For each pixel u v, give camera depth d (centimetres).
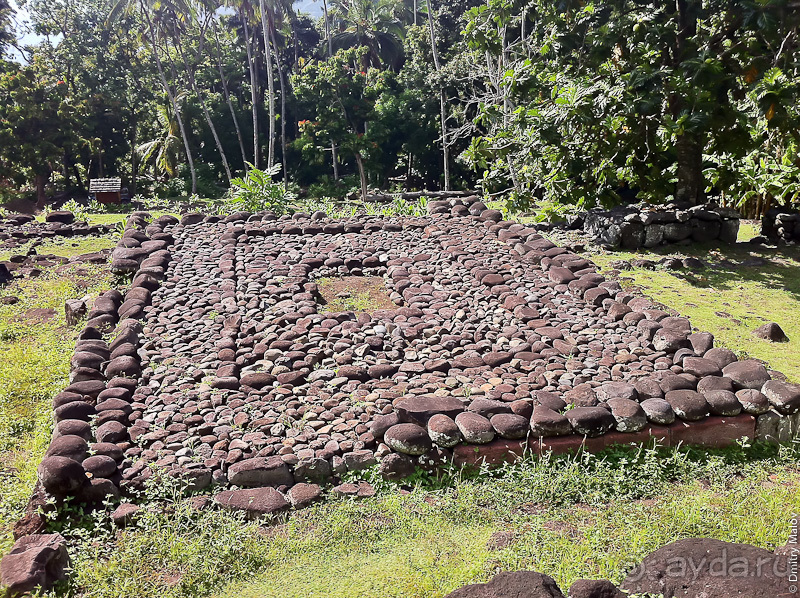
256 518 387
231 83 3356
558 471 429
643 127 946
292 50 3784
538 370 539
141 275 714
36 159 2678
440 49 2884
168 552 350
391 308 693
